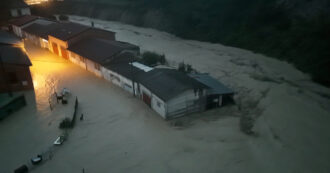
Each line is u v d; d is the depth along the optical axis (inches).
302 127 885.8
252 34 1996.8
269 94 1152.8
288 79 1374.3
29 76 1165.1
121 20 3058.6
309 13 1792.6
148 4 2938.0
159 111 962.7
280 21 1920.5
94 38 1612.9
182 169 682.2
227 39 2094.0
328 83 1310.3
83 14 3481.8
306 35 1641.2
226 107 1031.0
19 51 1298.0
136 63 1323.8
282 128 872.9
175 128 879.1
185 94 928.9
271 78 1374.3
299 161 712.4
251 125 881.5
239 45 1987.0
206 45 2100.1
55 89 1205.1
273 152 744.3
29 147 807.1
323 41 1507.1
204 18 2405.3
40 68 1476.4
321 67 1371.8
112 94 1159.6
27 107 1042.1
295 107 1031.6
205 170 675.4
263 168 681.6
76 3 3538.4
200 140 804.6
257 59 1701.5
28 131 887.7
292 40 1697.8
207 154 737.0
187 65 1473.9
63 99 1093.8
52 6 3275.1
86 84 1270.9
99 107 1043.3
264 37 1904.5
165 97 908.0
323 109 1034.1
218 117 952.3
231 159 714.2
